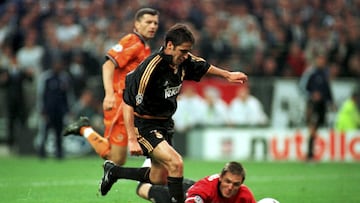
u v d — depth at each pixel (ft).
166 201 101.09
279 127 262.67
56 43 255.29
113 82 123.44
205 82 252.01
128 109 95.40
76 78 253.24
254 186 154.71
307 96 231.71
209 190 90.53
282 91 264.11
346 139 244.83
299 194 139.64
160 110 97.66
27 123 258.98
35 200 124.57
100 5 292.20
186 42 92.53
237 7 300.40
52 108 224.74
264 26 293.02
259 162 230.27
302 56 277.44
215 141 248.32
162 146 95.71
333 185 158.10
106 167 107.04
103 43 266.16
